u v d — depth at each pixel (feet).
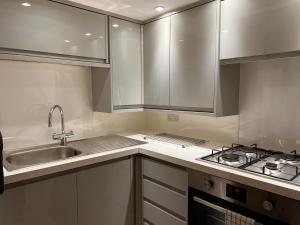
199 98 5.82
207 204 4.61
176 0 5.59
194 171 4.90
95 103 7.26
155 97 6.94
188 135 7.41
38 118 6.27
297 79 5.11
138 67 7.16
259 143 5.83
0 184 3.72
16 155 5.68
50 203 4.81
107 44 6.42
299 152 5.19
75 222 5.21
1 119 5.69
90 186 5.39
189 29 5.86
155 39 6.77
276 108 5.49
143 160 6.11
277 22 4.38
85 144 6.45
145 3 5.80
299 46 4.15
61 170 4.79
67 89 6.77
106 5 5.95
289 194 3.51
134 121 8.52
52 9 5.37
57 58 5.55
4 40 4.75
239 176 4.08
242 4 4.85
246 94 5.96
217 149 5.81
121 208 6.07
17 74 5.83
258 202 3.93
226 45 5.17
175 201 5.40
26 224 4.55
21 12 4.93
